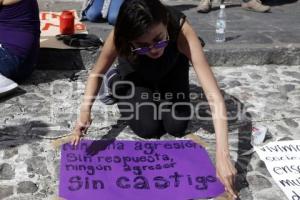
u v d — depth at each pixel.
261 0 6.64
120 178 2.91
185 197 2.79
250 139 3.42
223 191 2.84
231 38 5.02
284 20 5.86
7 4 3.84
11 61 3.92
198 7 6.02
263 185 2.93
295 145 3.35
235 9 6.33
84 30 5.00
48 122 3.55
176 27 2.87
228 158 2.47
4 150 3.16
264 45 4.82
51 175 2.94
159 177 2.94
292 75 4.60
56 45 4.46
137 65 3.20
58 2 6.04
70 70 4.48
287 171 3.06
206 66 2.83
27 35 3.95
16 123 3.50
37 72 4.39
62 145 3.22
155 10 2.54
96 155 3.12
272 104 3.99
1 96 3.84
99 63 3.01
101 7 5.27
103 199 2.73
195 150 3.22
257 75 4.56
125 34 2.57
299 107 3.95
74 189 2.79
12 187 2.82
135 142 3.29
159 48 2.66
